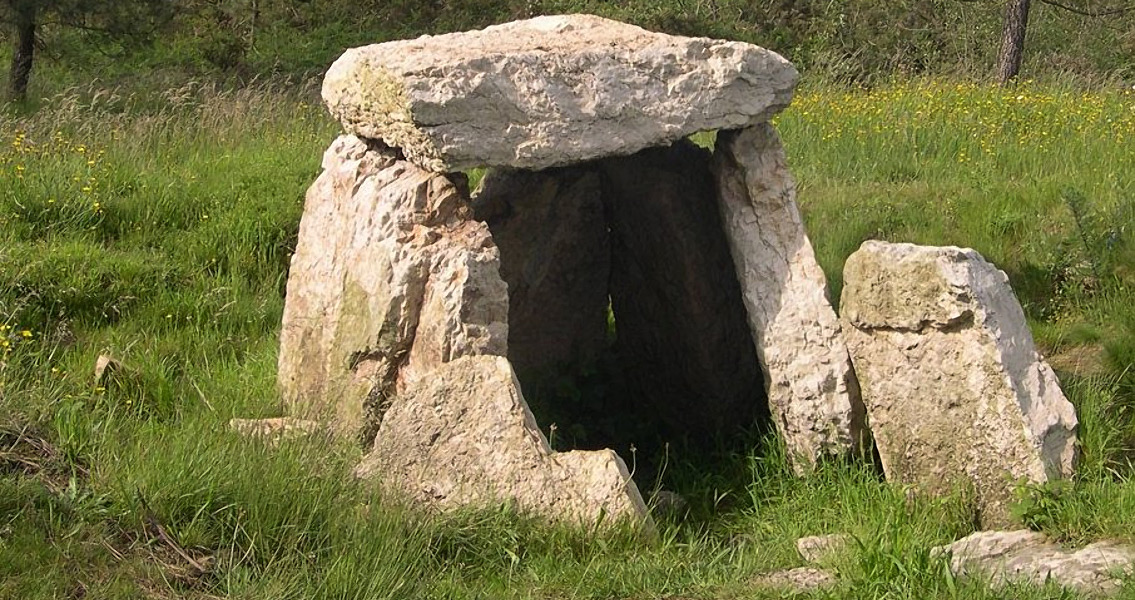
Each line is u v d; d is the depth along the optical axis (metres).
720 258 6.53
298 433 5.57
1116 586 4.39
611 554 4.92
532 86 5.69
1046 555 4.76
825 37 19.44
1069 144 10.46
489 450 5.23
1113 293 7.45
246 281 8.31
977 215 8.90
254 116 11.88
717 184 6.25
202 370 7.04
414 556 4.79
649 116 5.86
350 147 6.46
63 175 9.22
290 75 16.05
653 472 6.51
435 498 5.18
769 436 6.16
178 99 12.41
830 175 10.38
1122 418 6.09
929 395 5.41
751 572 4.87
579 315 7.20
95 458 5.26
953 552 4.77
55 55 15.51
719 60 6.00
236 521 4.89
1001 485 5.22
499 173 6.98
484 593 4.61
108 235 8.77
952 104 12.25
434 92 5.57
